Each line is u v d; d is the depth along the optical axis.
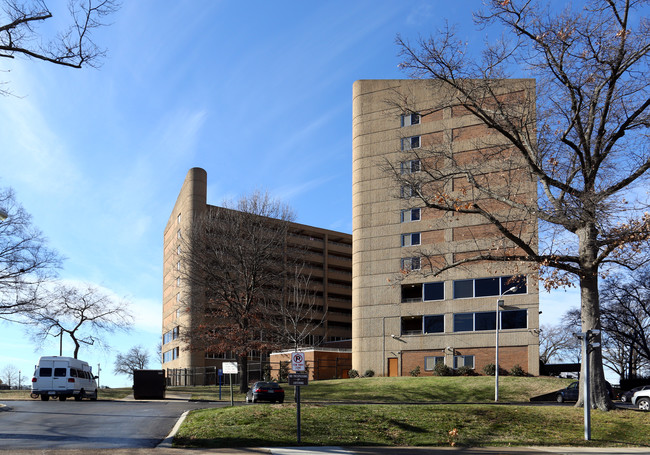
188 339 43.38
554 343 74.88
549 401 37.78
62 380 34.19
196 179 74.31
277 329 43.19
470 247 53.12
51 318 41.12
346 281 91.44
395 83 59.22
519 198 30.41
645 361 66.94
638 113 19.88
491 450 15.52
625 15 19.31
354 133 61.09
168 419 20.88
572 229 20.89
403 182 22.97
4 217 18.38
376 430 17.58
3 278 34.19
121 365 111.69
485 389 41.19
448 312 53.75
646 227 18.16
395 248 57.06
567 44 19.69
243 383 43.00
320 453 14.21
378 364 56.31
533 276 22.34
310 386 46.81
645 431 17.89
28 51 14.65
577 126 20.66
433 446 16.31
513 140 21.23
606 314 56.47
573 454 14.75
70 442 14.98
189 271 44.72
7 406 26.50
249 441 15.61
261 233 43.56
